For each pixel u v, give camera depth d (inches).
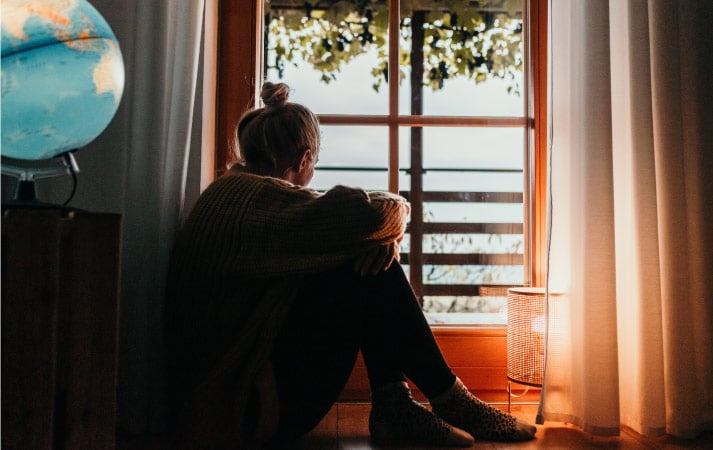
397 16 71.5
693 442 52.9
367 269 47.8
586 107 54.0
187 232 48.7
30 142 39.0
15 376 33.0
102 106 41.1
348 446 50.2
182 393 46.9
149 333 52.8
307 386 47.4
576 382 54.3
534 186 68.8
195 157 58.6
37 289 33.2
